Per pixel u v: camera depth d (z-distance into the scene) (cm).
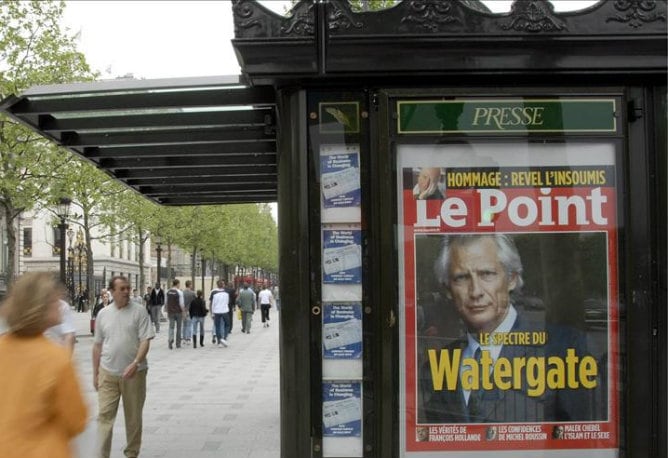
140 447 683
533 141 399
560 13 384
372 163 398
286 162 402
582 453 396
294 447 394
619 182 399
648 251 400
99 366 643
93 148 646
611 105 400
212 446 740
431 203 398
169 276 4291
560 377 398
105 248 6291
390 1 1320
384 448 389
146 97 473
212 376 1339
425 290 397
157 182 827
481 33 382
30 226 6259
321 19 381
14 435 287
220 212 4294
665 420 394
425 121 397
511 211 399
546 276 398
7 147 1809
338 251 398
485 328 397
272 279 12825
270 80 396
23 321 304
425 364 396
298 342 396
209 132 587
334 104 400
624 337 397
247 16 381
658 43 385
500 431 396
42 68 1884
